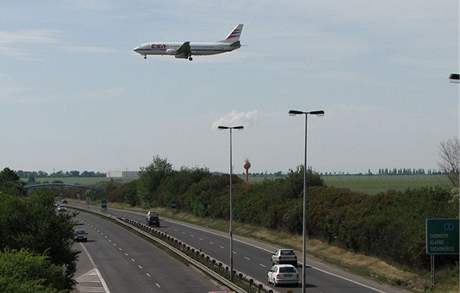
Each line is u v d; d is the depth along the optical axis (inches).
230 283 5521.7
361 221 7332.7
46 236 4990.2
